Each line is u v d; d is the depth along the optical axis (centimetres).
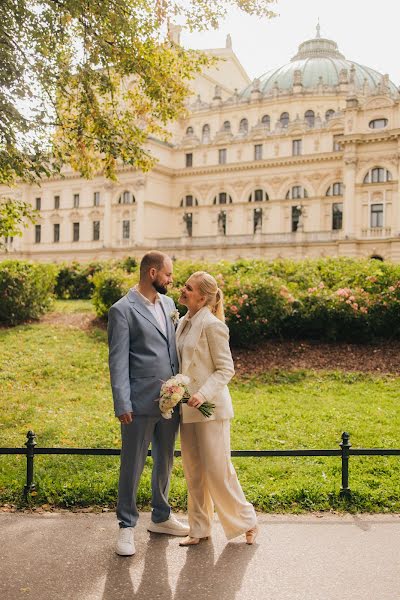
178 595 506
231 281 1680
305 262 1984
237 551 593
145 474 828
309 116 6712
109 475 808
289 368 1503
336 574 544
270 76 7438
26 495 732
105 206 6969
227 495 598
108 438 1015
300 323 1669
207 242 6381
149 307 617
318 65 7244
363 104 5731
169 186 7106
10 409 1191
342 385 1374
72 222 7400
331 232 5847
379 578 536
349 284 1759
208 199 6912
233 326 1595
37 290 2111
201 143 6944
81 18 1284
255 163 6550
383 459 887
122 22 1284
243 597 504
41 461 884
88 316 2156
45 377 1442
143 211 6706
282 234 6025
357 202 5812
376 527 655
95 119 1397
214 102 7162
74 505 720
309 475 820
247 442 985
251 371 1488
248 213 6694
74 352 1648
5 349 1670
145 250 6700
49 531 641
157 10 1368
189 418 599
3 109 1108
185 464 616
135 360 604
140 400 593
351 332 1650
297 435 1020
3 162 1184
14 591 510
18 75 1114
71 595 504
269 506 717
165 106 1523
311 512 704
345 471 733
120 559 574
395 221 5625
